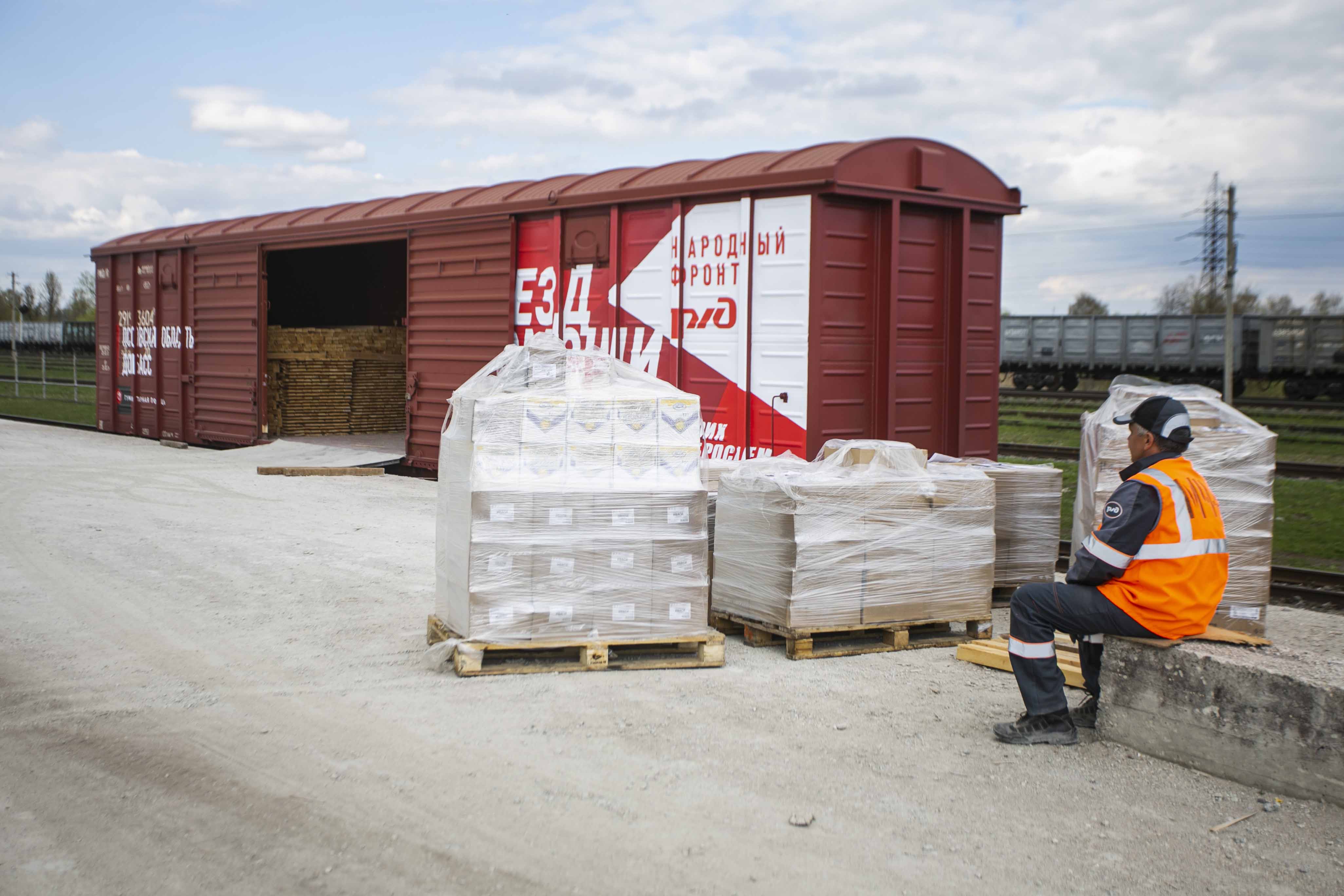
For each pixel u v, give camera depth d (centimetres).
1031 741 416
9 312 7762
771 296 827
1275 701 369
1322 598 727
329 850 316
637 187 929
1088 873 312
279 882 296
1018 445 1617
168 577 693
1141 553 404
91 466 1338
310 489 1155
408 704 451
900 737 423
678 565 512
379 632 570
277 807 345
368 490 1150
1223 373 3053
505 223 1088
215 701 450
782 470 577
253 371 1485
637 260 942
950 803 360
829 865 313
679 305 897
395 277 1852
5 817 335
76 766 376
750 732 425
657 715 444
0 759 381
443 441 548
